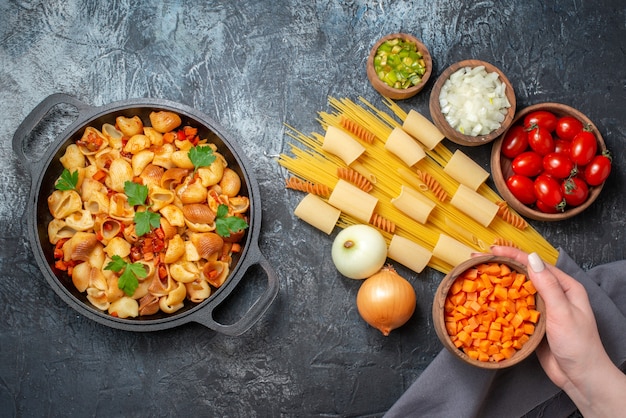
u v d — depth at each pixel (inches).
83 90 35.4
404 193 34.1
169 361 34.4
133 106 33.2
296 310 34.7
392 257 34.1
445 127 33.7
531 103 35.8
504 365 30.8
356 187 34.3
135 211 33.5
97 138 33.5
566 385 31.8
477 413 33.3
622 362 33.0
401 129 34.5
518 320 31.1
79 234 33.0
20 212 34.7
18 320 34.4
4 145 34.9
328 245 34.9
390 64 34.3
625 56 35.8
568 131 33.9
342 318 34.7
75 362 34.3
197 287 33.5
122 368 34.4
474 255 32.4
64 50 35.4
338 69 35.6
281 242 34.9
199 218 33.1
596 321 33.0
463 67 34.0
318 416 34.6
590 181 33.7
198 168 33.4
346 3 35.8
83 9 35.5
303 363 34.6
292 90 35.5
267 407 34.5
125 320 32.1
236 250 33.8
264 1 35.8
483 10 35.9
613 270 33.9
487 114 33.6
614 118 35.8
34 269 34.5
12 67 35.3
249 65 35.6
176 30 35.6
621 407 30.0
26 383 34.2
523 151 34.6
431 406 33.3
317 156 35.0
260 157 35.2
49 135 35.2
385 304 32.9
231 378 34.5
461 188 34.3
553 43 35.9
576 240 35.3
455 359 32.9
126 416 34.4
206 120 33.4
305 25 35.7
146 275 32.5
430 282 34.9
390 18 35.8
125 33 35.6
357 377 34.6
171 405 34.4
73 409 34.3
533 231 35.1
